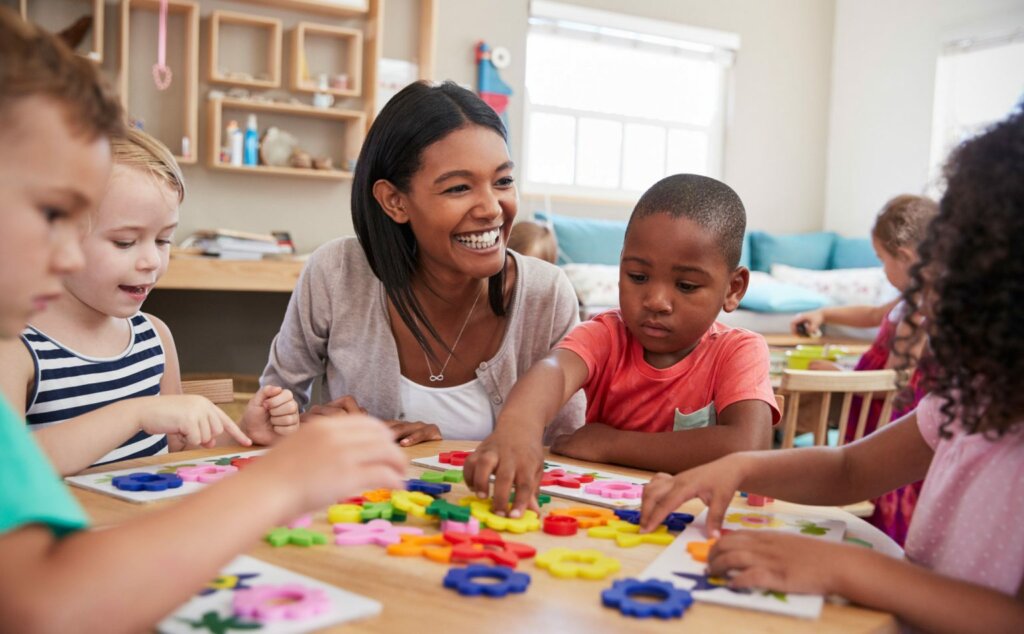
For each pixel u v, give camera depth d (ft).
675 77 17.78
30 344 3.91
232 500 1.77
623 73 17.24
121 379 4.26
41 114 1.66
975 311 2.34
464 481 3.39
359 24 13.51
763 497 3.22
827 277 16.81
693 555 2.54
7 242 1.67
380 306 4.92
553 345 5.14
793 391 6.35
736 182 18.37
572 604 2.14
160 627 1.85
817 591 2.23
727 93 18.21
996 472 2.51
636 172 17.56
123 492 2.99
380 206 4.69
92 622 1.57
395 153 4.43
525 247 9.09
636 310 4.21
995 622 2.15
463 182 4.34
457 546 2.48
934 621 2.17
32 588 1.54
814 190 19.24
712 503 2.84
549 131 16.65
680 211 4.06
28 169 1.66
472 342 4.99
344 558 2.44
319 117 13.34
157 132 12.26
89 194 1.79
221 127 12.65
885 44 17.98
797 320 12.02
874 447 3.07
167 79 11.39
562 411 5.05
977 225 2.32
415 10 13.96
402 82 13.96
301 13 13.11
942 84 16.93
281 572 2.22
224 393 4.96
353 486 1.91
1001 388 2.34
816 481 3.05
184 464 3.47
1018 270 2.27
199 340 12.84
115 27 11.85
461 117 4.38
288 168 12.71
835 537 2.81
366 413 4.50
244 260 11.33
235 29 12.67
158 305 12.58
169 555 1.66
